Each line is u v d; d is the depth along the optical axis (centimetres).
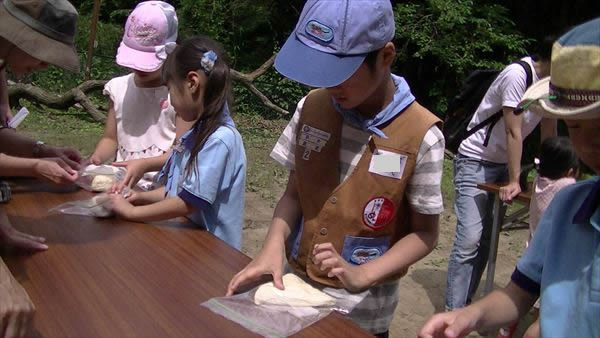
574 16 1204
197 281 158
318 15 161
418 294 416
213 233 212
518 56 1176
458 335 137
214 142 207
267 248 175
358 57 158
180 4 1351
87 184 230
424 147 172
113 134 287
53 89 1047
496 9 1161
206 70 206
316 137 183
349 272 159
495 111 347
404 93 177
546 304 129
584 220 127
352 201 177
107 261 168
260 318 140
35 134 769
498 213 363
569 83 112
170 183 217
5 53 164
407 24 1143
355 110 178
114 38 1212
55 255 171
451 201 655
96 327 133
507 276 457
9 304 117
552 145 312
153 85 274
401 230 185
